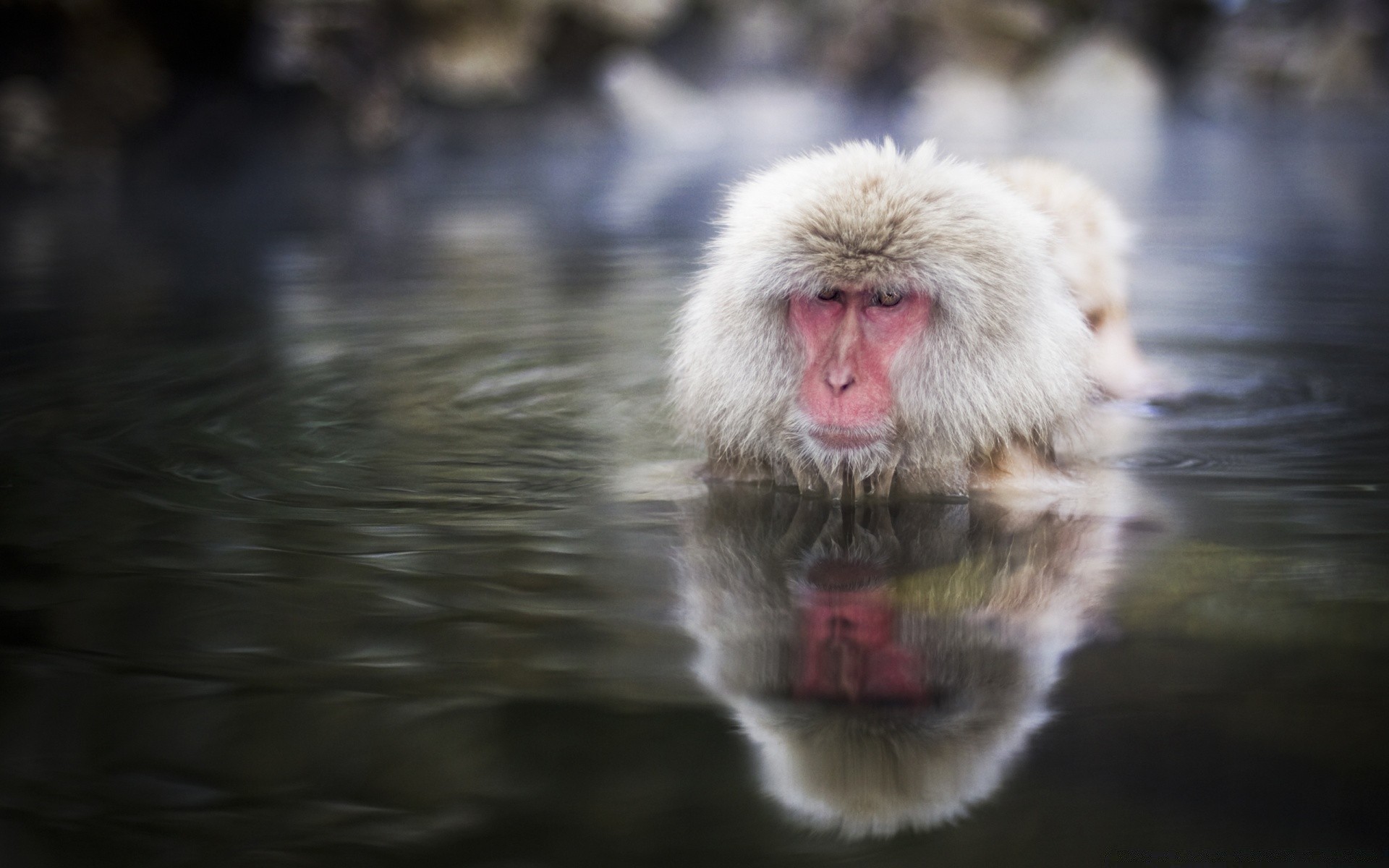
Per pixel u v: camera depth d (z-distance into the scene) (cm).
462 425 575
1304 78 3606
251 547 395
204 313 863
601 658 305
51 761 256
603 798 237
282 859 220
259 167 2030
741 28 3591
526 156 2352
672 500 462
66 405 598
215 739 264
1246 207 1526
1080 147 2417
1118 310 668
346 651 311
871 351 476
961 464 481
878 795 236
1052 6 3378
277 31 2011
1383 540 393
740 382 489
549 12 2580
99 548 393
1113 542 400
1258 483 473
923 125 2994
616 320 846
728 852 218
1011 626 323
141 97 1809
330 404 610
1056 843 218
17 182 1692
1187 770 242
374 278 1037
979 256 470
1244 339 783
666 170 2111
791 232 466
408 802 238
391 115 2222
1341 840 217
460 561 382
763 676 292
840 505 461
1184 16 3609
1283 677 285
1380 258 1108
